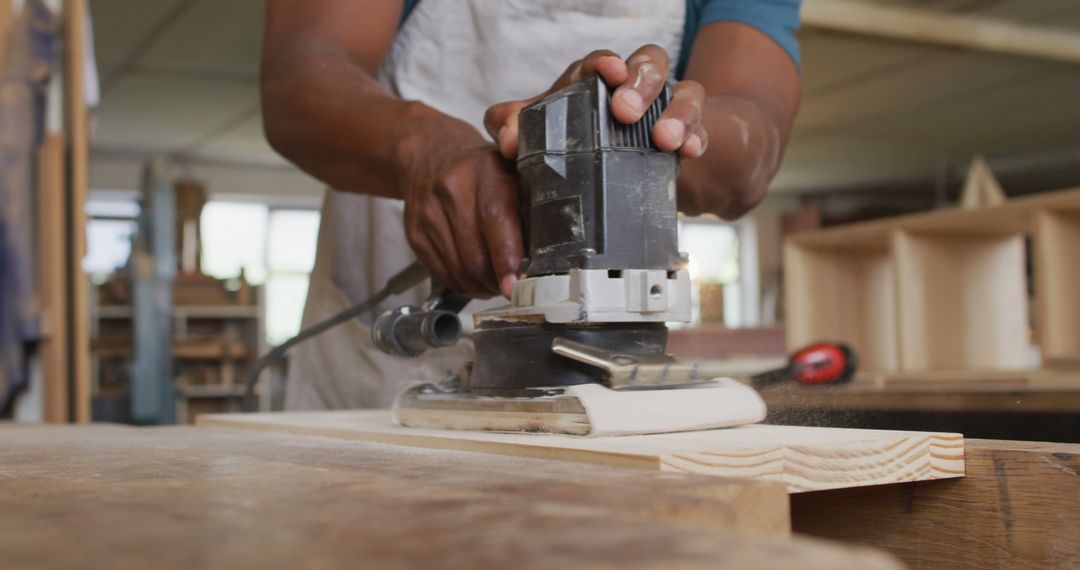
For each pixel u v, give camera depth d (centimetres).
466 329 111
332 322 125
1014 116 724
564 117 81
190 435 101
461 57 133
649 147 81
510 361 85
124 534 37
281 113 112
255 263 916
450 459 67
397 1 123
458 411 88
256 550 33
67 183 263
